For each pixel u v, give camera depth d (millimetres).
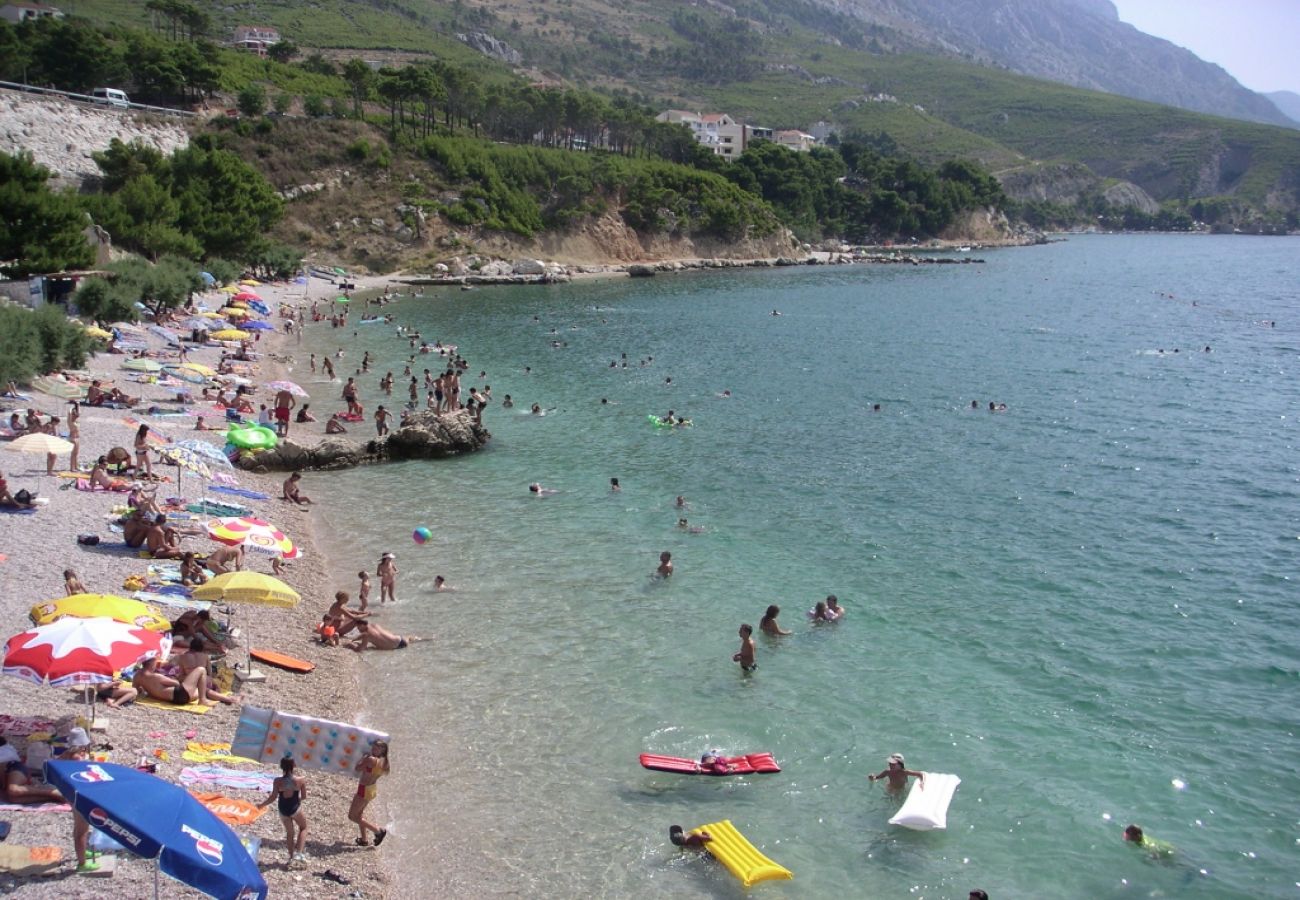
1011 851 17656
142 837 12250
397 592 28859
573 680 23797
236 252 97438
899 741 21219
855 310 101250
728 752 20828
